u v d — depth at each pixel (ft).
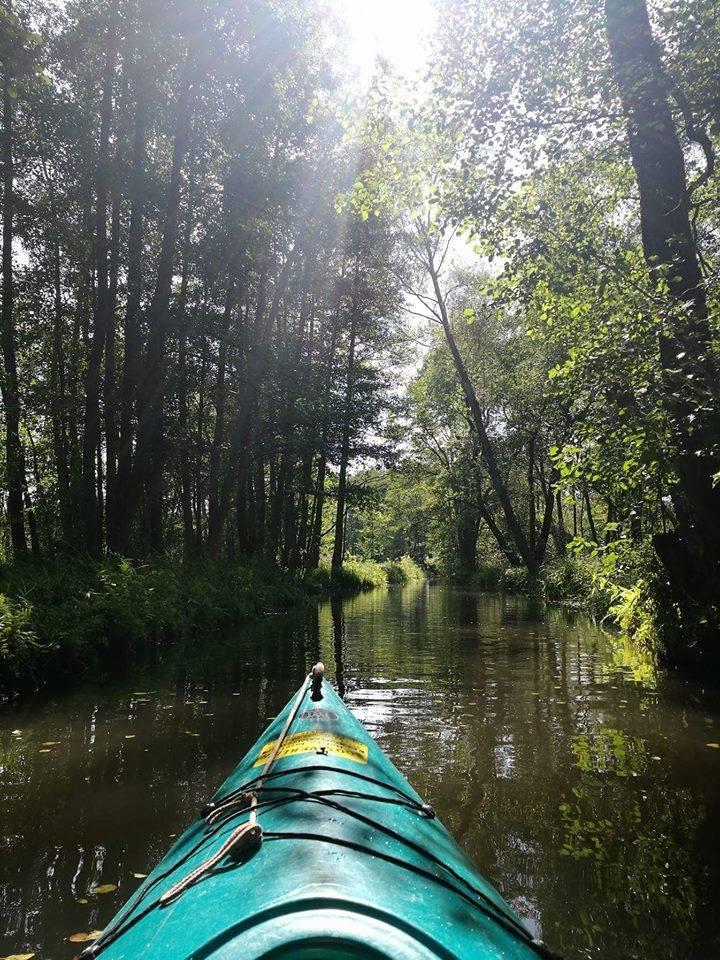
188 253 59.93
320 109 40.93
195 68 51.57
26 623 28.68
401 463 100.78
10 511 57.72
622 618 40.73
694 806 15.23
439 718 22.99
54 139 53.06
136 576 40.42
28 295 60.29
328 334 96.07
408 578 192.13
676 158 29.58
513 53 30.55
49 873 12.47
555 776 17.25
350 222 77.92
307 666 33.88
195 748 20.02
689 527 31.40
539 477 111.14
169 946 5.78
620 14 27.99
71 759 19.08
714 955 9.86
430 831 8.87
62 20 50.67
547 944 10.19
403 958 5.22
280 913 5.63
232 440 69.92
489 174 32.14
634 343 24.97
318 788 9.16
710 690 27.40
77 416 62.95
